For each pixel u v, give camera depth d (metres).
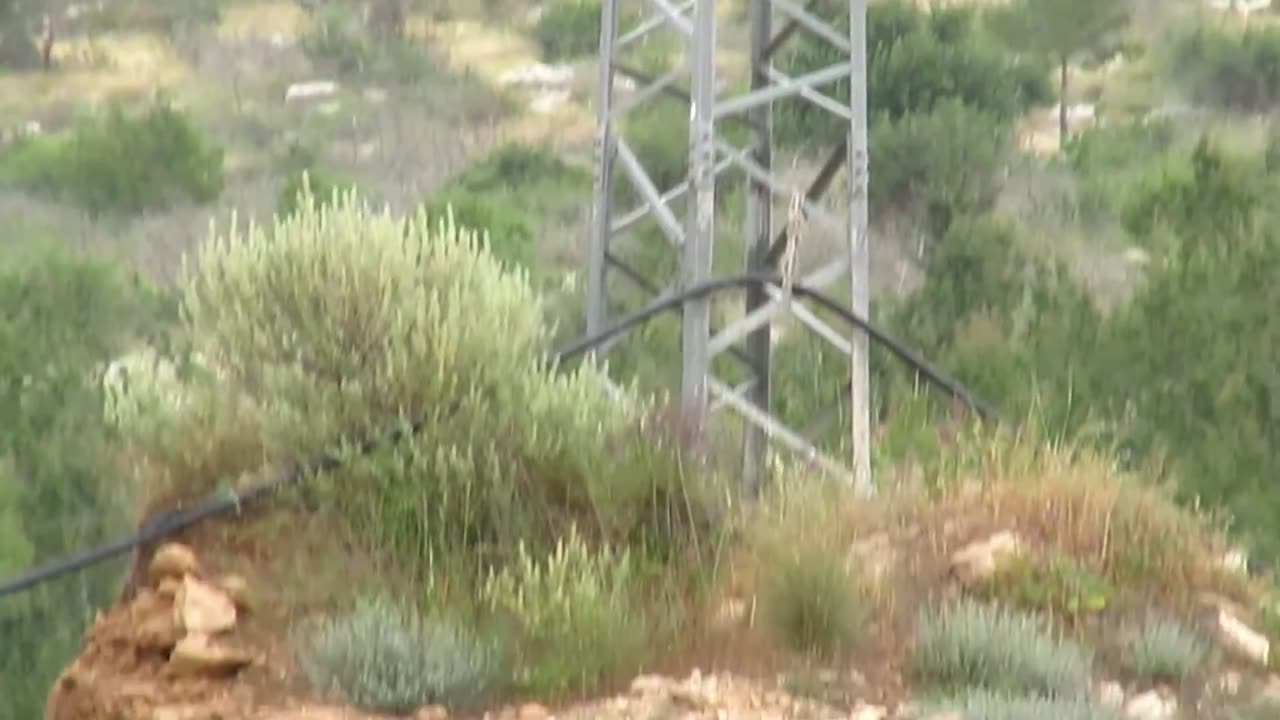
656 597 24.05
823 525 25.86
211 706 20.78
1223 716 22.16
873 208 92.00
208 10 177.12
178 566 22.88
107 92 147.62
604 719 20.19
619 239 72.62
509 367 25.55
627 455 25.59
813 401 46.94
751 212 35.75
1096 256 79.12
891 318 53.69
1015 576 24.94
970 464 29.03
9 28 157.00
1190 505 35.44
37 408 46.53
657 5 33.56
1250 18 163.75
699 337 31.50
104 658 22.17
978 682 22.36
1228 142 116.75
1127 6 163.62
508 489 24.59
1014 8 144.62
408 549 23.95
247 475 24.39
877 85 109.81
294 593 22.91
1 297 60.66
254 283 24.94
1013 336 48.62
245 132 133.12
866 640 23.36
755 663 22.50
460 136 133.25
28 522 43.12
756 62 35.09
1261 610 26.30
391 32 170.25
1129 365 41.97
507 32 177.75
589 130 137.50
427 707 20.88
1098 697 22.28
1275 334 41.16
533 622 22.42
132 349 63.47
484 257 26.59
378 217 26.45
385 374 24.94
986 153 94.19
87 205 101.44
